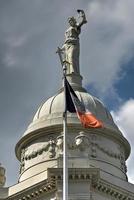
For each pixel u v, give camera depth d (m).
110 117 76.19
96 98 77.62
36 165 70.19
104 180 64.75
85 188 62.62
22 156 73.88
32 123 75.00
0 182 70.94
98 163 68.88
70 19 82.06
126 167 75.06
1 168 71.75
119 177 69.56
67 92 55.56
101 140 71.38
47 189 64.25
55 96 76.88
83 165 64.75
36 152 71.38
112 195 65.81
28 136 73.19
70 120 70.69
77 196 62.25
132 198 67.19
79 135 68.88
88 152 68.94
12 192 68.50
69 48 80.25
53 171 62.47
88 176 62.97
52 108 74.50
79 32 81.88
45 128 71.62
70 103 55.22
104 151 70.81
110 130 72.50
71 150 68.56
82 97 75.25
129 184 68.12
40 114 75.38
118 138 73.50
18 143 74.69
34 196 65.50
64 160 50.66
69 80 78.19
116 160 72.00
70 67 79.19
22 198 66.31
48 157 69.75
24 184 68.06
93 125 55.03
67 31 81.56
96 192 64.25
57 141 69.56
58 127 71.19
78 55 80.62
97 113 74.12
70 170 62.72
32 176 68.19
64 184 49.31
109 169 69.69
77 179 62.94
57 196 61.91
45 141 71.31
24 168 72.25
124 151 75.50
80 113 55.31
